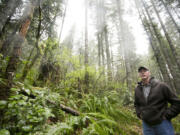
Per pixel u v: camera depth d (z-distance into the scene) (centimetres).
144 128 166
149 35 760
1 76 144
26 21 189
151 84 166
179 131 246
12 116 125
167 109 146
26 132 121
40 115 136
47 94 192
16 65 162
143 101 168
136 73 761
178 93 723
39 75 306
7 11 292
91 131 160
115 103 342
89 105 264
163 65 679
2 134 94
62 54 297
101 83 397
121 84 443
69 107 228
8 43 200
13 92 145
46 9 354
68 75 309
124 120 279
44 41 276
